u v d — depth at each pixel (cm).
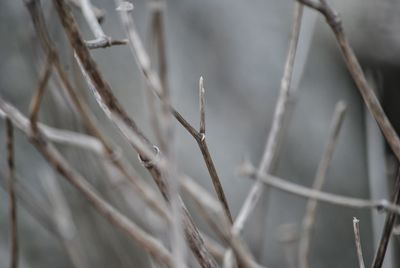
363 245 116
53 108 72
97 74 51
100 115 86
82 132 74
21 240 107
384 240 55
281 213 117
